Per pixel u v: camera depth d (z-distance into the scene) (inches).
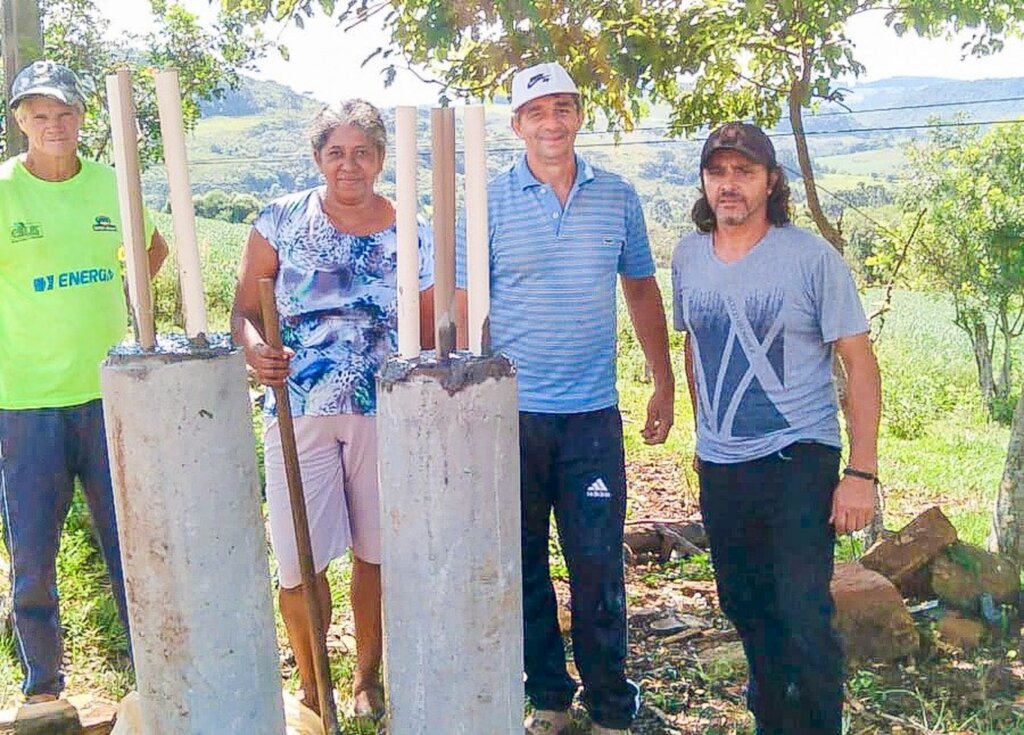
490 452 69.4
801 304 111.0
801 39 183.8
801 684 115.6
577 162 126.4
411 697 72.5
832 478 114.5
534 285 123.2
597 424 125.1
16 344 126.2
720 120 220.4
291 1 169.6
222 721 71.2
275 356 106.8
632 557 220.2
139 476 67.8
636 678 155.6
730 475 116.3
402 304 72.1
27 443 127.3
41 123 122.8
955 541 181.5
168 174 69.9
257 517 72.2
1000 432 494.0
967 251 525.0
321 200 126.8
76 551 184.7
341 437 129.3
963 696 146.3
